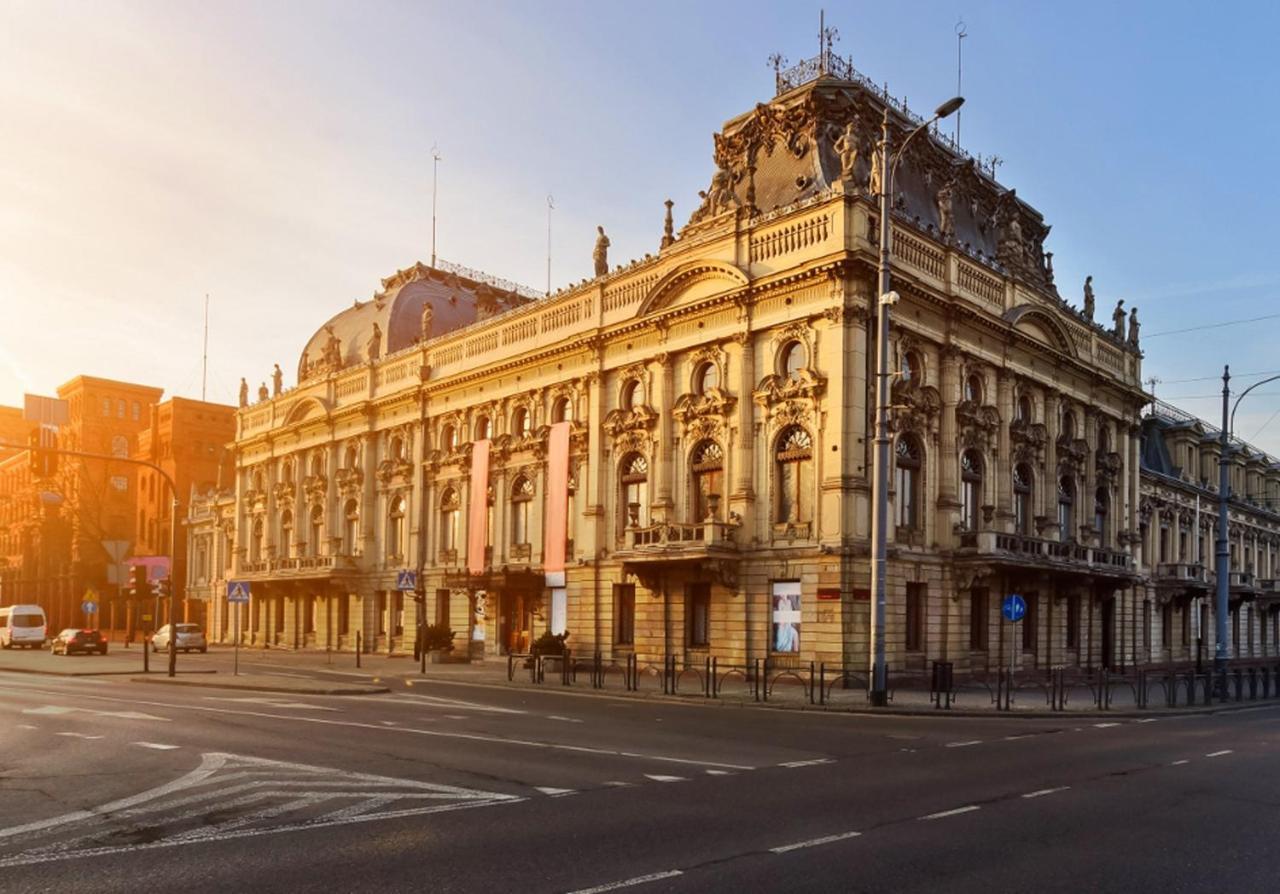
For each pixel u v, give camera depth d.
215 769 15.36
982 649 40.66
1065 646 46.09
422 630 46.62
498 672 42.28
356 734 19.89
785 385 37.75
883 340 28.89
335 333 72.50
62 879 9.10
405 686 34.88
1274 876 9.48
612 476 44.94
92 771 15.26
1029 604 43.59
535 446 49.34
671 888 8.80
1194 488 65.75
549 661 42.59
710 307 40.47
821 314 36.62
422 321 62.03
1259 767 16.62
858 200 36.25
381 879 9.06
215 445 97.12
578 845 10.41
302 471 69.56
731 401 39.56
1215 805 13.05
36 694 30.17
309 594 69.25
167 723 21.89
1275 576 80.12
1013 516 43.16
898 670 36.38
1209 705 30.95
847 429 35.69
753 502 38.53
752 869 9.49
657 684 35.59
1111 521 52.59
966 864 9.82
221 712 24.42
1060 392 48.12
